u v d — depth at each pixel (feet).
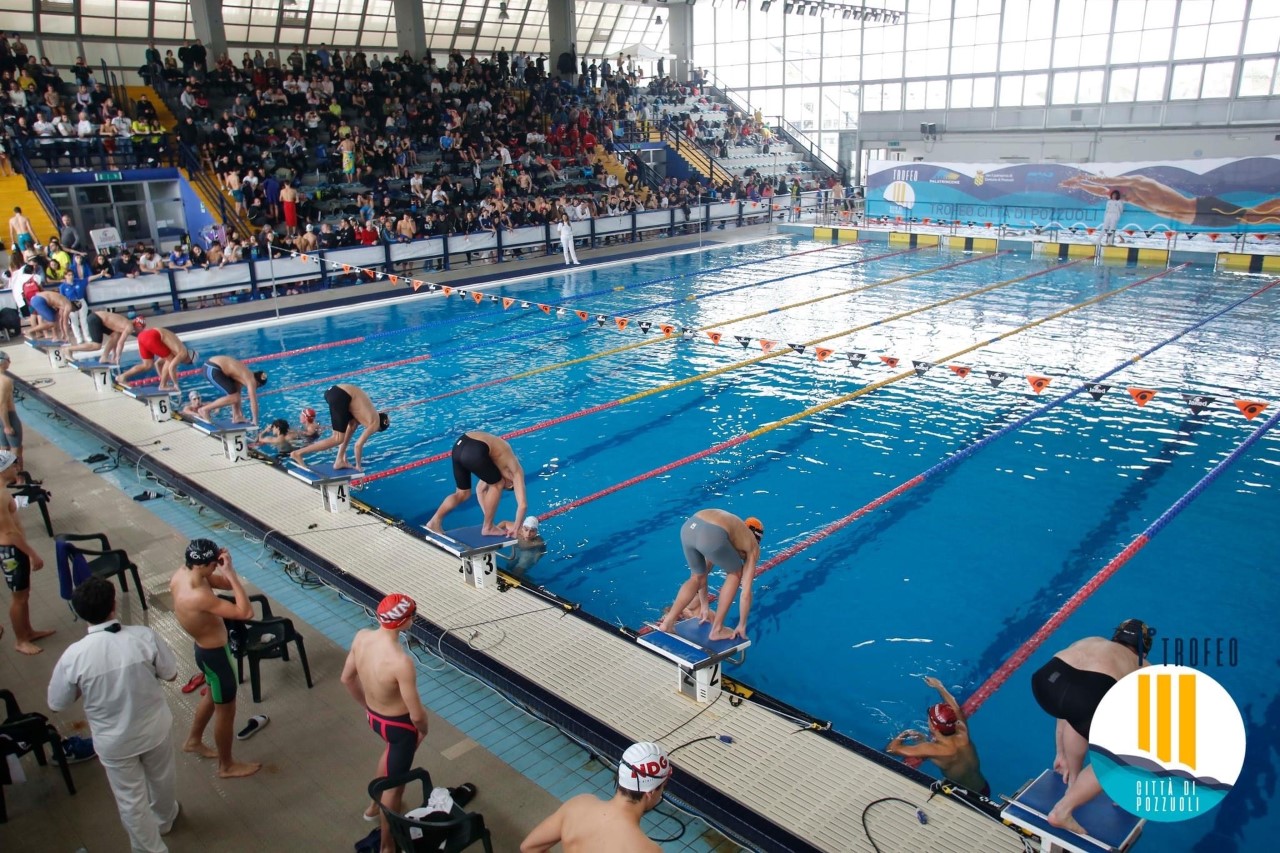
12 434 22.57
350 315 46.16
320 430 27.63
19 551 15.20
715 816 11.05
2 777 11.67
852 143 89.10
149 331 27.76
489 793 12.10
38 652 15.67
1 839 11.35
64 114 54.08
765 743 12.23
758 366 34.19
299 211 56.08
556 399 30.83
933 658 15.62
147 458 24.23
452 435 27.58
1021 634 16.24
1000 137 76.38
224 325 43.01
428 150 68.74
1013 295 46.57
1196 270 52.80
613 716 12.85
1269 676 14.71
